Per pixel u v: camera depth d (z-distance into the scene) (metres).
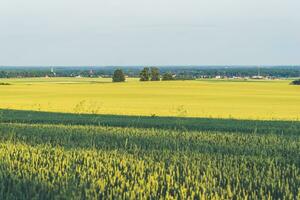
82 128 29.52
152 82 142.50
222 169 16.59
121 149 21.19
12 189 13.82
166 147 22.05
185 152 20.38
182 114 48.06
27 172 15.84
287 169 16.64
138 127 30.95
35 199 12.77
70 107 57.22
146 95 85.75
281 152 21.05
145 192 13.76
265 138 25.17
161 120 37.03
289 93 93.44
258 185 14.82
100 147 21.84
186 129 29.50
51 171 15.79
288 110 54.94
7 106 58.72
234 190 13.82
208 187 14.26
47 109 53.66
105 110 52.78
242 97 81.25
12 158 18.50
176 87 115.50
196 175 15.66
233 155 19.89
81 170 16.34
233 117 44.88
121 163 17.27
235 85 125.44
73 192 13.25
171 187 14.18
